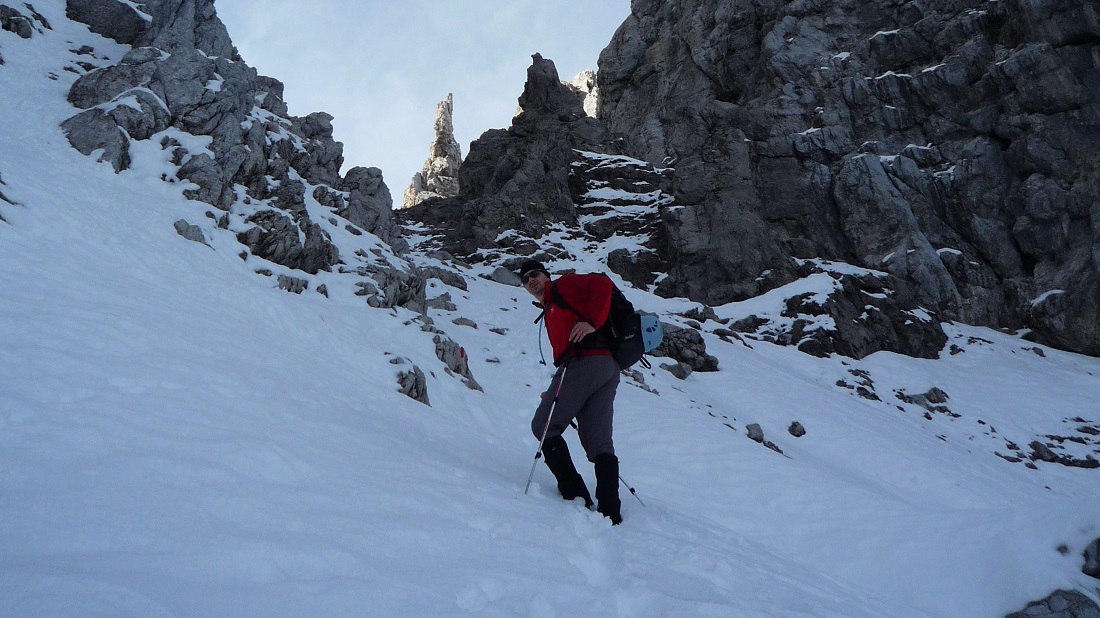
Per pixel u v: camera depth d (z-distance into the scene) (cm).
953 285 2792
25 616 122
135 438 258
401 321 1070
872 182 2922
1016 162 2827
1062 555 472
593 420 424
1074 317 2567
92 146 1067
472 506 309
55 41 1488
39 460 213
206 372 422
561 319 433
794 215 3014
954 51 3061
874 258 2873
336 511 237
